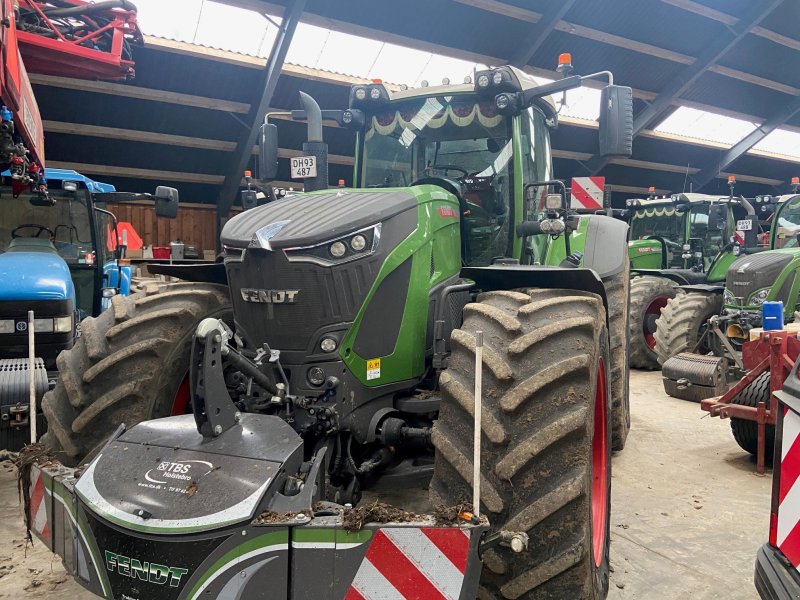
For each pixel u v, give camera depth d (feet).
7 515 10.80
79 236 19.63
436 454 6.60
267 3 30.76
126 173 41.88
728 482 12.41
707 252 29.66
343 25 33.35
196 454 6.18
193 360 6.29
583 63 41.14
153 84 35.12
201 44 33.42
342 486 7.93
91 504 5.93
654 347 25.53
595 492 8.23
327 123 39.14
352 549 5.28
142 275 39.45
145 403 8.30
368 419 7.93
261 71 35.37
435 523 5.32
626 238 14.38
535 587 6.07
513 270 8.35
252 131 37.91
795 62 45.85
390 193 8.59
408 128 11.15
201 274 10.44
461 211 10.15
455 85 10.64
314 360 7.67
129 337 8.60
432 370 8.89
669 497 11.61
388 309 7.98
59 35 15.38
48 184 18.93
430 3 33.47
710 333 19.93
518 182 10.52
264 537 5.34
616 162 52.11
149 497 5.79
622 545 9.64
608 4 36.99
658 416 17.51
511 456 6.11
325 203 8.41
